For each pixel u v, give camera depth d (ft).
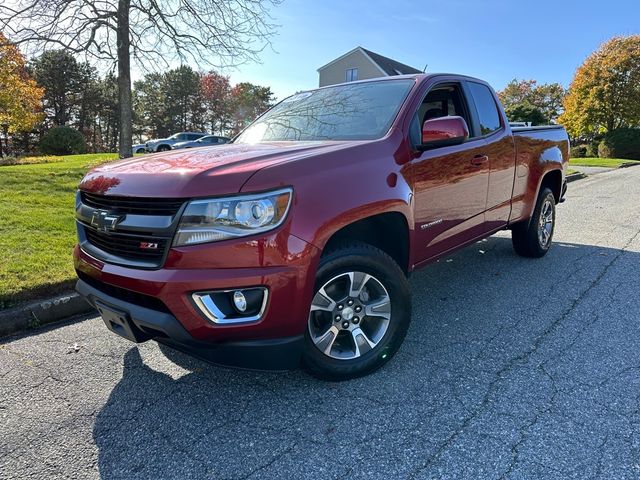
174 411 8.52
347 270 8.63
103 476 6.91
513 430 7.67
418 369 9.72
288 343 7.73
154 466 7.11
